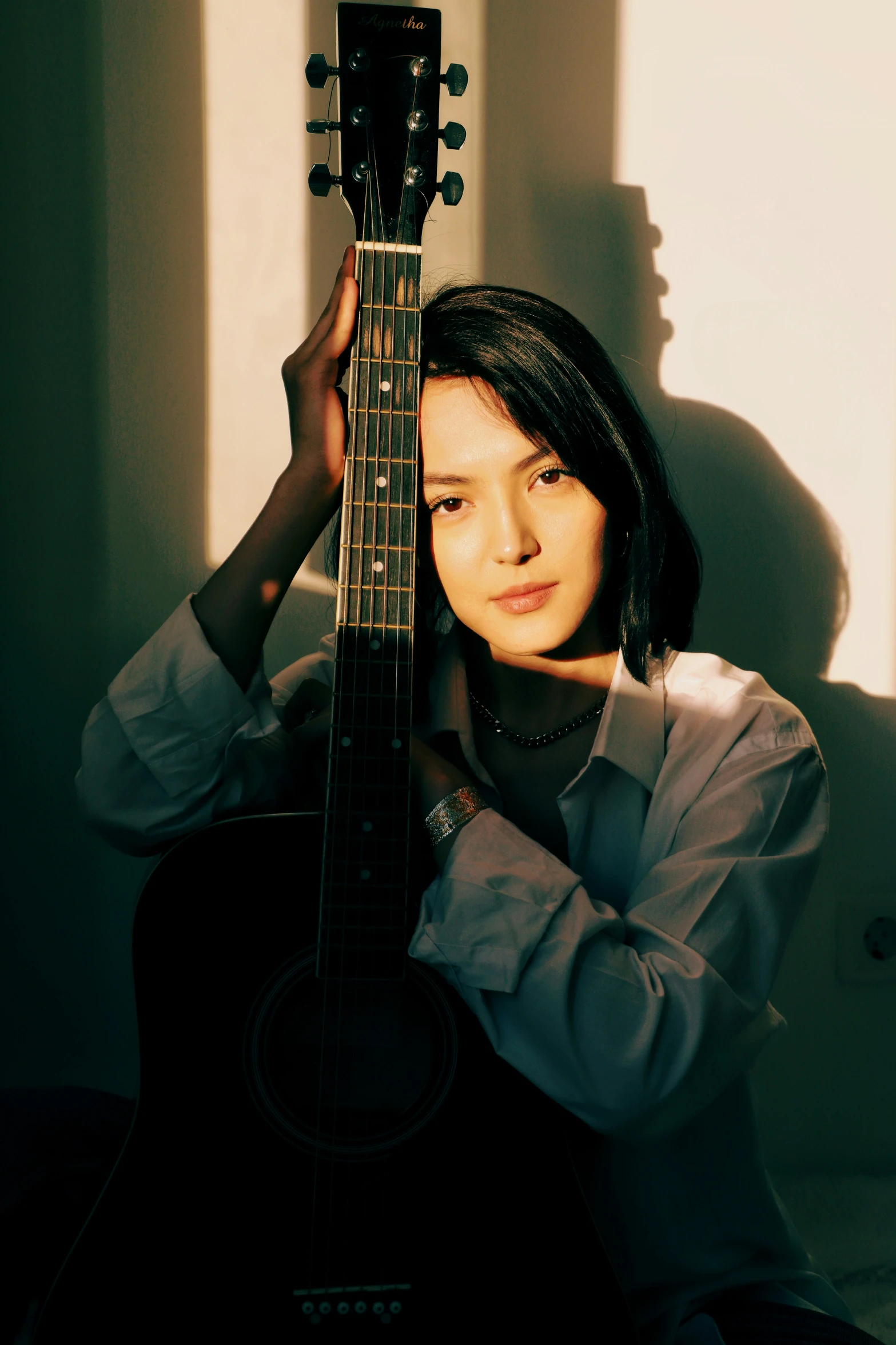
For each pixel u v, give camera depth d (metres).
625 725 0.92
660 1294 0.89
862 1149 1.39
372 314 0.85
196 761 0.88
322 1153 0.74
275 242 1.27
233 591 0.88
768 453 1.32
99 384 1.26
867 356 1.31
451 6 1.24
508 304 0.85
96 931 1.33
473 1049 0.77
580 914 0.77
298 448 0.89
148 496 1.28
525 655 0.88
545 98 1.26
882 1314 1.16
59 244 1.24
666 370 1.30
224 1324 0.72
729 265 1.29
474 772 0.96
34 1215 0.91
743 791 0.85
